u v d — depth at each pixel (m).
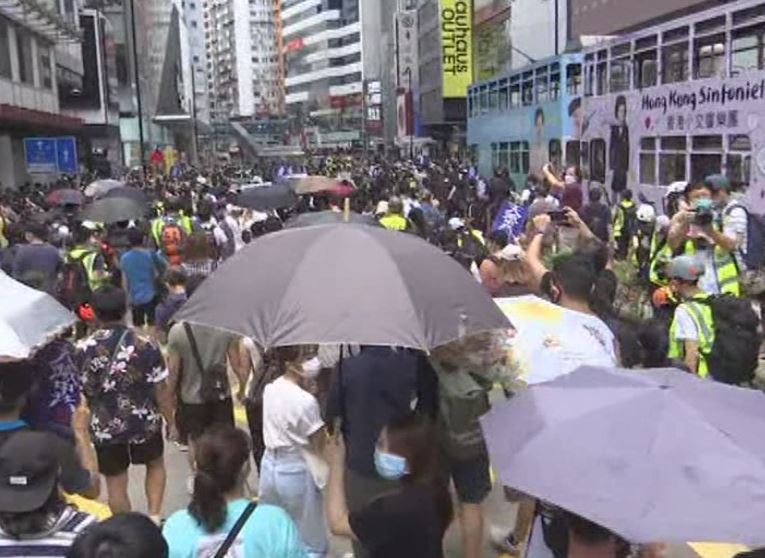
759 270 7.77
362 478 4.58
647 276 8.77
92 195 19.23
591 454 2.81
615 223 14.59
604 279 6.45
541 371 4.69
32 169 32.44
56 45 49.84
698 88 13.78
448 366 4.69
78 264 10.35
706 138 13.52
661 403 2.94
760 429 2.92
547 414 3.06
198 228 13.27
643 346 5.89
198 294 4.23
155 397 5.79
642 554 3.59
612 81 18.47
